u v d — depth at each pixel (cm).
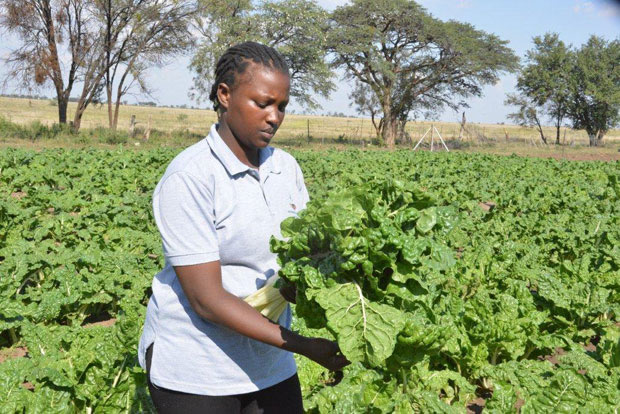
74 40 4584
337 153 3522
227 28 4900
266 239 272
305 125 11444
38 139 4075
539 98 6612
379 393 470
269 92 254
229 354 273
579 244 1114
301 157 3061
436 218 268
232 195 262
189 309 271
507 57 6012
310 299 249
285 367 297
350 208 263
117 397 482
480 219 1462
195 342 271
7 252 937
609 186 2195
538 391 528
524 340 648
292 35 5209
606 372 577
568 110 6588
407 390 489
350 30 5678
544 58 6594
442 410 464
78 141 4025
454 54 5947
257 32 5031
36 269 878
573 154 4994
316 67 5138
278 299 271
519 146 6169
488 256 876
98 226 1207
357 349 243
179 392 273
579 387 471
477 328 634
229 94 261
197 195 254
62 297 772
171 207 253
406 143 6253
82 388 475
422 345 276
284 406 297
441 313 648
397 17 5772
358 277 255
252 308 259
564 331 739
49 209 1495
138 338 488
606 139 9212
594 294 763
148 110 17750
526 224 1270
